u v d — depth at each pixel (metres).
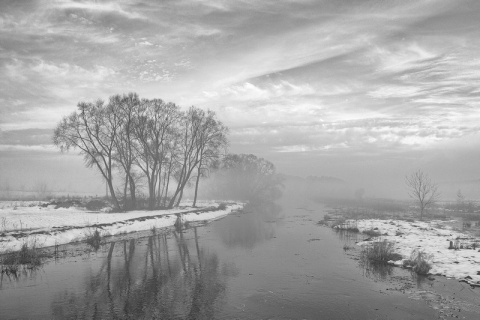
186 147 50.44
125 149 45.12
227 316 11.41
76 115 40.22
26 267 17.45
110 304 12.43
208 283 15.06
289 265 18.30
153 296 13.32
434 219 42.84
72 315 11.38
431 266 17.00
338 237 27.91
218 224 37.59
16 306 12.13
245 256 20.55
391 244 20.94
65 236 24.31
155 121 45.69
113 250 22.19
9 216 31.08
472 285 14.40
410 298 13.05
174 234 29.58
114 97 41.91
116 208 42.41
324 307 12.21
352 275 16.27
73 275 16.12
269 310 11.91
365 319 11.15
